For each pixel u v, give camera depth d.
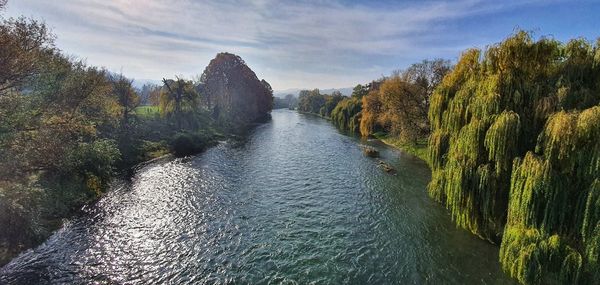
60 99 30.53
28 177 28.83
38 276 21.25
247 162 54.50
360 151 64.25
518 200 18.05
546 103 18.47
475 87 23.69
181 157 58.47
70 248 24.78
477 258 22.73
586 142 15.67
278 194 37.53
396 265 22.41
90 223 29.22
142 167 50.34
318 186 40.56
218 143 74.69
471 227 23.31
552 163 16.95
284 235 27.06
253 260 23.23
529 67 20.88
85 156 35.16
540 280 16.64
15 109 24.94
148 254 24.06
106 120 44.28
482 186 21.12
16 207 23.81
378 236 26.72
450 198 23.53
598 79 18.45
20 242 24.25
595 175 15.34
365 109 83.94
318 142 76.50
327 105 158.38
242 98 122.12
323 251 24.42
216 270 22.05
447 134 28.94
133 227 28.50
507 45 21.27
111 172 41.62
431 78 62.00
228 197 36.47
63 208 30.53
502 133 19.28
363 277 21.16
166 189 39.16
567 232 16.73
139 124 66.00
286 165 52.16
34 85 27.59
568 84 18.50
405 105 61.62
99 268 22.22
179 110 76.06
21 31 24.83
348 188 39.66
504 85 20.59
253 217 30.83
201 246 25.25
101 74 46.75
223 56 117.38
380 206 33.41
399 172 46.97
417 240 25.78
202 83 117.62
